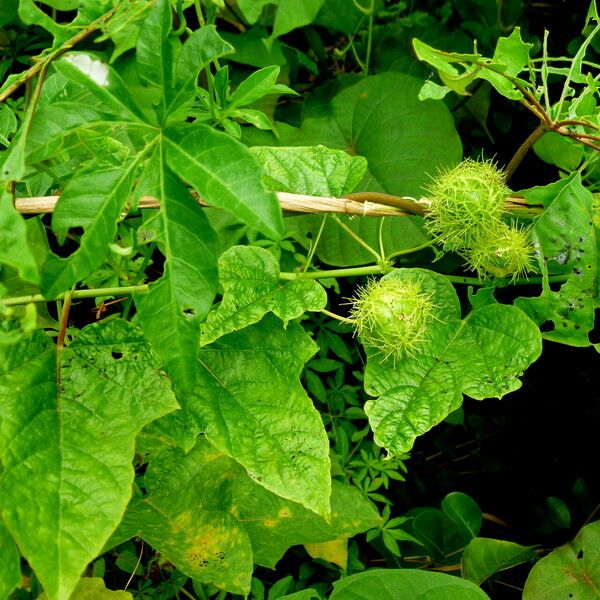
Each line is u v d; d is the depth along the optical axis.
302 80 0.73
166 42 0.42
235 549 0.53
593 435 0.71
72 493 0.42
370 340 0.49
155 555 0.58
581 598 0.56
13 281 0.50
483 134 0.71
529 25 0.72
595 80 0.49
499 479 0.73
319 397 0.62
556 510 0.68
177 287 0.42
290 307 0.49
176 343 0.42
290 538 0.55
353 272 0.51
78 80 0.41
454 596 0.51
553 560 0.57
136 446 0.52
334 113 0.65
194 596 0.60
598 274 0.50
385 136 0.63
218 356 0.49
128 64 0.58
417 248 0.51
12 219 0.38
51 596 0.40
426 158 0.62
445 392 0.49
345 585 0.51
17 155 0.39
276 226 0.39
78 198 0.41
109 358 0.46
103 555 0.58
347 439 0.62
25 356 0.45
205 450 0.53
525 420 0.72
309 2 0.56
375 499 0.61
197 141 0.41
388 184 0.62
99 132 0.44
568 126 0.50
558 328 0.50
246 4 0.55
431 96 0.47
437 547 0.63
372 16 0.68
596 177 0.53
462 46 0.71
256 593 0.58
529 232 0.50
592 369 0.70
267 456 0.47
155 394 0.46
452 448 0.72
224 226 0.58
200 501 0.53
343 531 0.55
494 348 0.50
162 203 0.42
